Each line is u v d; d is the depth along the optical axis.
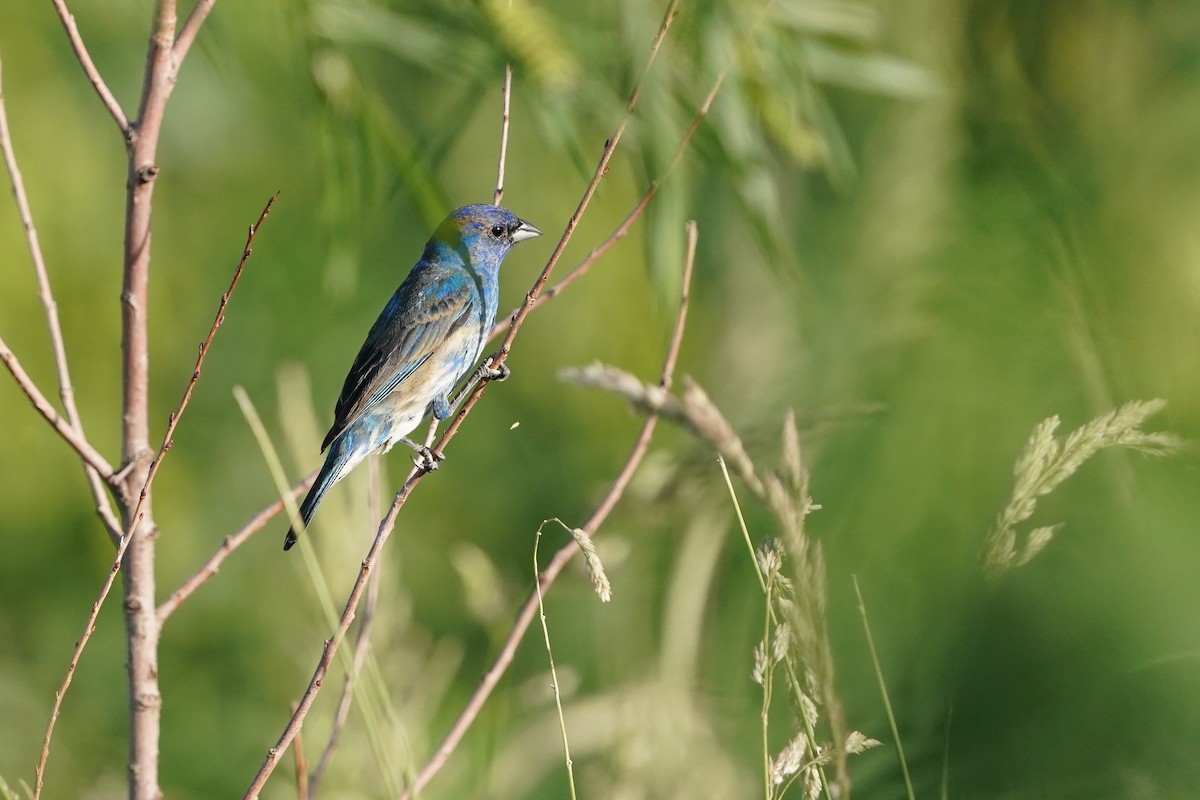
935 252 12.66
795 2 11.20
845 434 11.48
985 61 14.71
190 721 14.59
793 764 5.64
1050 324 11.70
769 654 5.77
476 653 15.31
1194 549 10.15
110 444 14.75
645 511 8.17
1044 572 10.25
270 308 18.50
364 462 9.54
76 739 14.59
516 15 10.36
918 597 10.74
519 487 18.17
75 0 14.73
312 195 18.62
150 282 17.28
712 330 17.34
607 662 9.96
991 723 9.36
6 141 6.55
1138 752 9.16
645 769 8.04
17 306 14.09
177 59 6.63
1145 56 14.53
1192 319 11.35
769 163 13.88
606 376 5.95
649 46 10.49
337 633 5.85
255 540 17.31
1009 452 11.41
